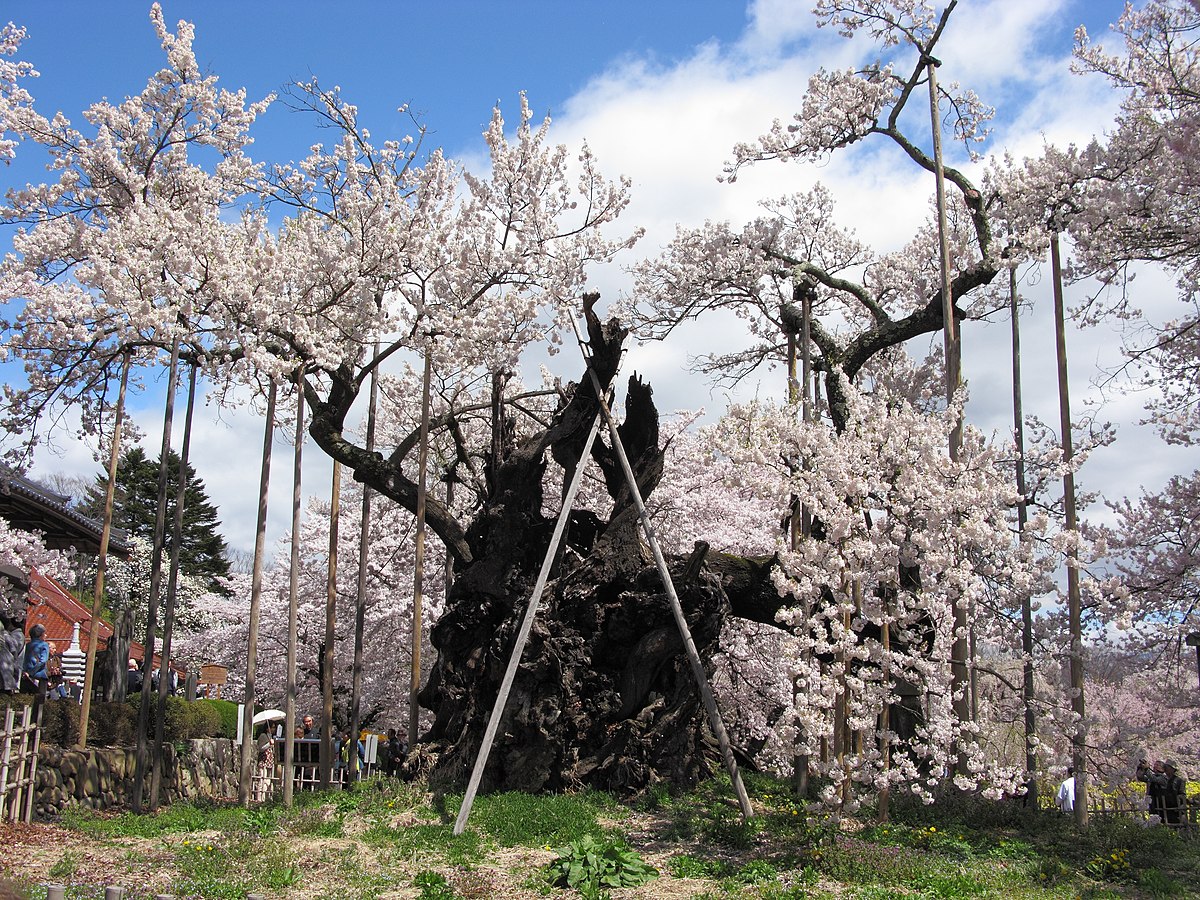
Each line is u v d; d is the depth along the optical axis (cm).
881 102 1694
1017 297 1641
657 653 1415
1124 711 1883
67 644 3122
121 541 2200
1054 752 1099
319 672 2652
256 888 902
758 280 1848
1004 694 1397
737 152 1772
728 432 1261
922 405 1972
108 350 1503
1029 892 902
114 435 1443
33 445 1530
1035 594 1155
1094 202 1421
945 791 1280
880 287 2031
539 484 1562
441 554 2473
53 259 1492
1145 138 1441
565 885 916
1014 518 1420
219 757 1773
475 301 1645
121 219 1491
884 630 1123
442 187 1697
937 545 1098
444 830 1137
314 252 1548
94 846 1097
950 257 1761
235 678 3244
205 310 1420
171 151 1617
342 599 2572
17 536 1894
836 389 1683
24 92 1539
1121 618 1141
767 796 1357
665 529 2259
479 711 1443
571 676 1421
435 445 2025
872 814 1201
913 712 1212
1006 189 1625
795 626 1151
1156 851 1073
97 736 1469
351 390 1622
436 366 1731
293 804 1335
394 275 1591
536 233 1666
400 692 2641
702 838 1113
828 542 1135
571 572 1491
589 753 1411
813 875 940
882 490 1157
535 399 2181
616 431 1434
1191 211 1402
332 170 1730
